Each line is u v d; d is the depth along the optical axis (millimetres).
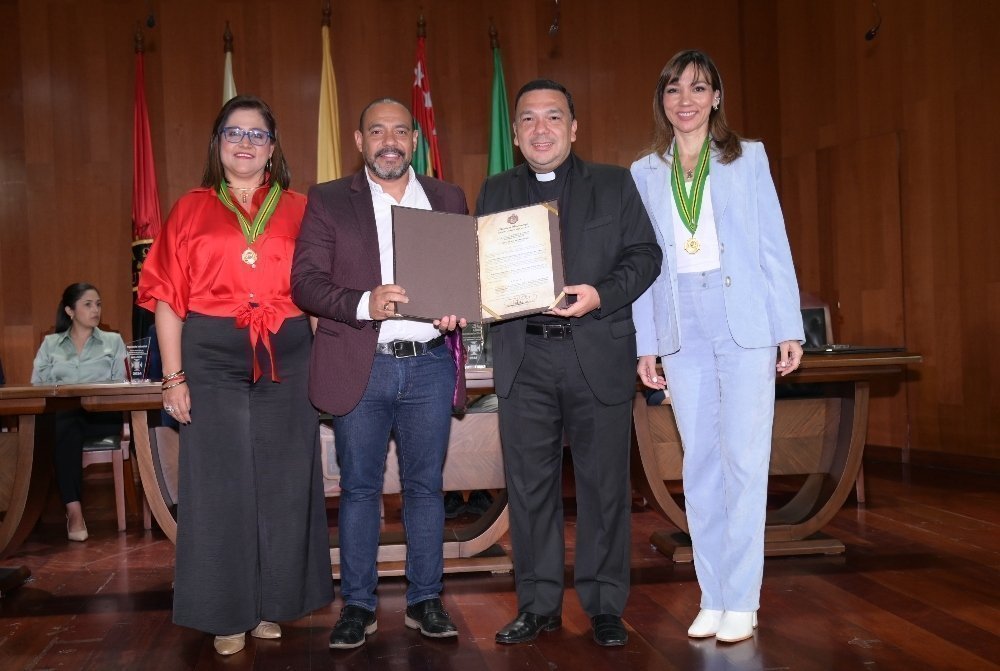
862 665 2336
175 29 6781
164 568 3748
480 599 3100
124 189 6699
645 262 2451
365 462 2605
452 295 2381
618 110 7336
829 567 3381
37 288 6605
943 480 5324
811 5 6891
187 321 2533
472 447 3537
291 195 2686
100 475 6594
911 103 6047
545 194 2537
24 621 2990
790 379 3467
